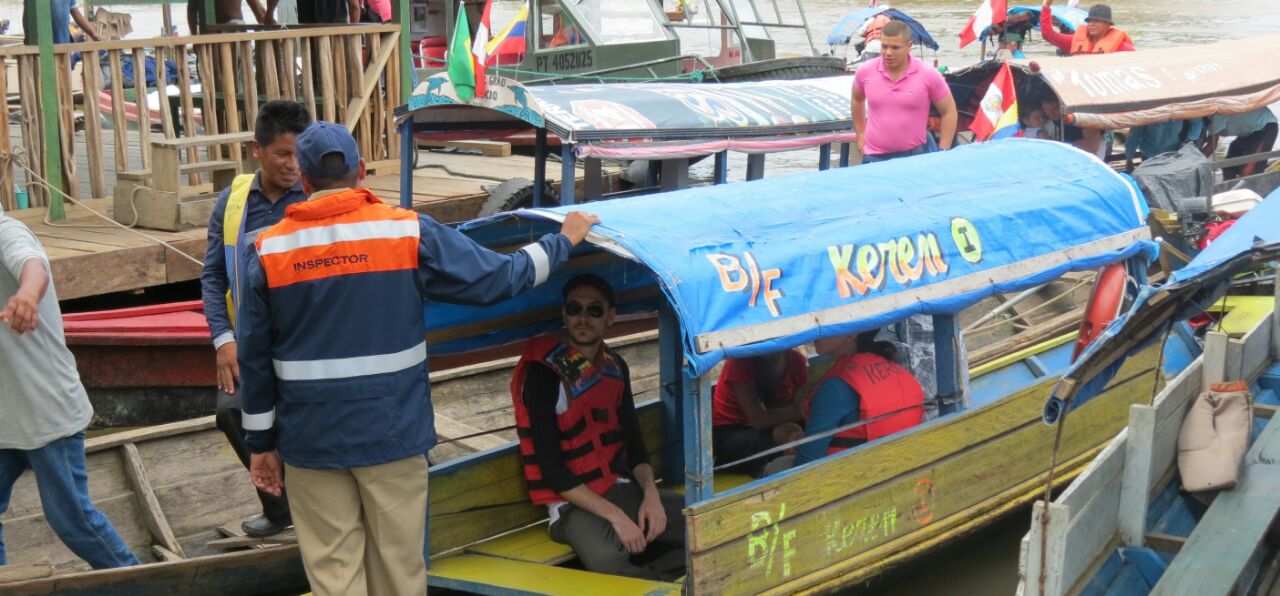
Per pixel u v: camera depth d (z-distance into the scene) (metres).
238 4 11.31
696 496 4.16
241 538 5.27
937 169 5.57
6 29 17.16
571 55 12.21
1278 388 6.01
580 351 4.70
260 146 4.45
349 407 3.74
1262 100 11.19
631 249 4.11
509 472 4.99
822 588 4.46
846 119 9.05
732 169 16.25
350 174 3.77
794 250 4.47
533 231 4.74
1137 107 10.39
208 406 7.03
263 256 3.70
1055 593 3.58
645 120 7.84
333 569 3.87
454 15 13.70
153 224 7.94
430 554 4.69
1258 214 4.62
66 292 7.06
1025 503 5.39
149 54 15.47
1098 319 5.77
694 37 12.87
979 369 6.44
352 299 3.71
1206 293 4.18
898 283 4.66
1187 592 3.95
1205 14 32.84
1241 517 4.42
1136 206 5.83
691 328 4.00
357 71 9.64
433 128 8.73
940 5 38.31
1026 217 5.29
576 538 4.65
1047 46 24.92
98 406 6.68
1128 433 4.33
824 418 4.97
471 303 3.87
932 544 4.90
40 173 7.98
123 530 5.48
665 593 4.21
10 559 5.20
